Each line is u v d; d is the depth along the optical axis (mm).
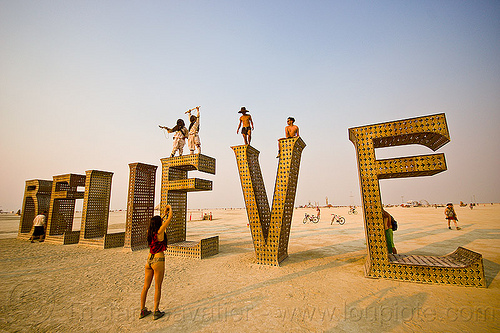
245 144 7812
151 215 10836
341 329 3199
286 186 7059
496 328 3121
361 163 5863
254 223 7199
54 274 6293
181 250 8281
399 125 5648
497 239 9906
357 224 19547
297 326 3303
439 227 15289
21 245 11516
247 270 6375
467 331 3068
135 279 5793
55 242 12086
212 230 18125
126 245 9820
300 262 7086
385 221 7062
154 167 11227
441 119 5297
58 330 3320
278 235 6863
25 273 6414
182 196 10336
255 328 3268
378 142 6301
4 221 31078
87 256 8695
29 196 14422
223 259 7832
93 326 3434
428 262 5551
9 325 3482
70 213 14094
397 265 5207
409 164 5418
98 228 11914
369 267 5410
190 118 10344
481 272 4609
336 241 10930
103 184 12359
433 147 6180
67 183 14203
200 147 10094
